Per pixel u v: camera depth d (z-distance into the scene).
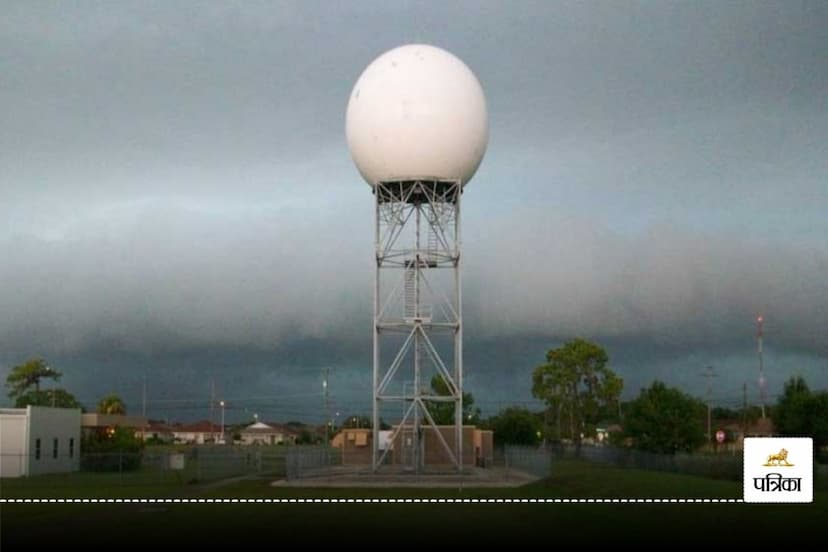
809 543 28.91
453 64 58.59
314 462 70.00
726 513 36.53
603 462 81.31
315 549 28.03
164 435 172.00
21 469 64.69
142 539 30.20
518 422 108.12
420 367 57.91
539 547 28.44
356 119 58.03
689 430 79.00
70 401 118.31
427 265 58.16
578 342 118.19
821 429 70.75
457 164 57.31
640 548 28.06
